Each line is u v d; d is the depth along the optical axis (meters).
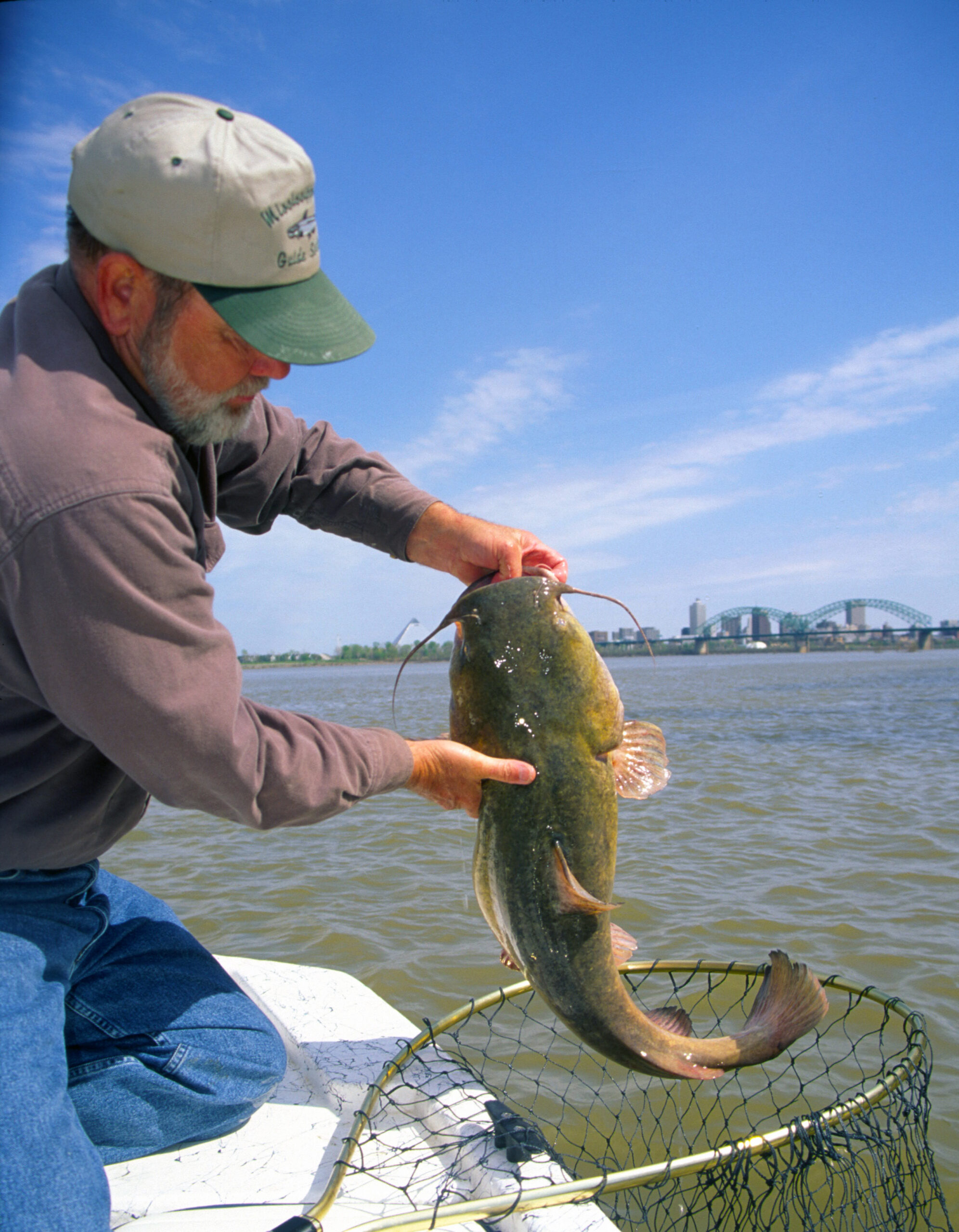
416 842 8.14
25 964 1.98
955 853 7.16
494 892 2.34
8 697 1.83
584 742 2.35
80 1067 2.19
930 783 10.47
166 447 1.79
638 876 6.66
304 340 1.79
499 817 2.32
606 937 2.27
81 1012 2.24
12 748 1.88
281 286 1.78
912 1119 2.52
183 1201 2.07
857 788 10.22
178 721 1.71
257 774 1.87
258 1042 2.42
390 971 5.01
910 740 14.91
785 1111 3.38
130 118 1.71
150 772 1.77
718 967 2.69
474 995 4.67
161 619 1.67
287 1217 1.99
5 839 1.95
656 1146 3.15
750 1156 2.12
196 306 1.76
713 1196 2.76
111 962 2.35
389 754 2.13
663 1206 2.71
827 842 7.67
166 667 1.69
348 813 9.51
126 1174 2.19
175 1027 2.29
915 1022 2.45
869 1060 3.82
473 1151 2.16
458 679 2.46
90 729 1.72
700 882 6.50
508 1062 3.82
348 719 20.05
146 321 1.78
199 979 2.43
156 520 1.68
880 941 5.22
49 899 2.11
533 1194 1.90
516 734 2.33
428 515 2.72
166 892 6.73
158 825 9.16
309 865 7.40
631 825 8.48
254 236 1.71
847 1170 2.43
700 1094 3.54
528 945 2.27
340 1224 1.97
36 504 1.57
